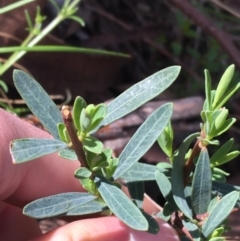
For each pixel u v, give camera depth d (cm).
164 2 40
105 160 13
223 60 38
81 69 34
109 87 36
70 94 34
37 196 18
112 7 41
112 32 39
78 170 12
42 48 25
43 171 18
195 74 37
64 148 12
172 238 15
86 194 13
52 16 35
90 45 36
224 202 13
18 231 20
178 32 40
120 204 12
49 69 33
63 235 15
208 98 13
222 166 34
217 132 13
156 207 21
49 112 13
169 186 14
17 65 31
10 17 31
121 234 15
